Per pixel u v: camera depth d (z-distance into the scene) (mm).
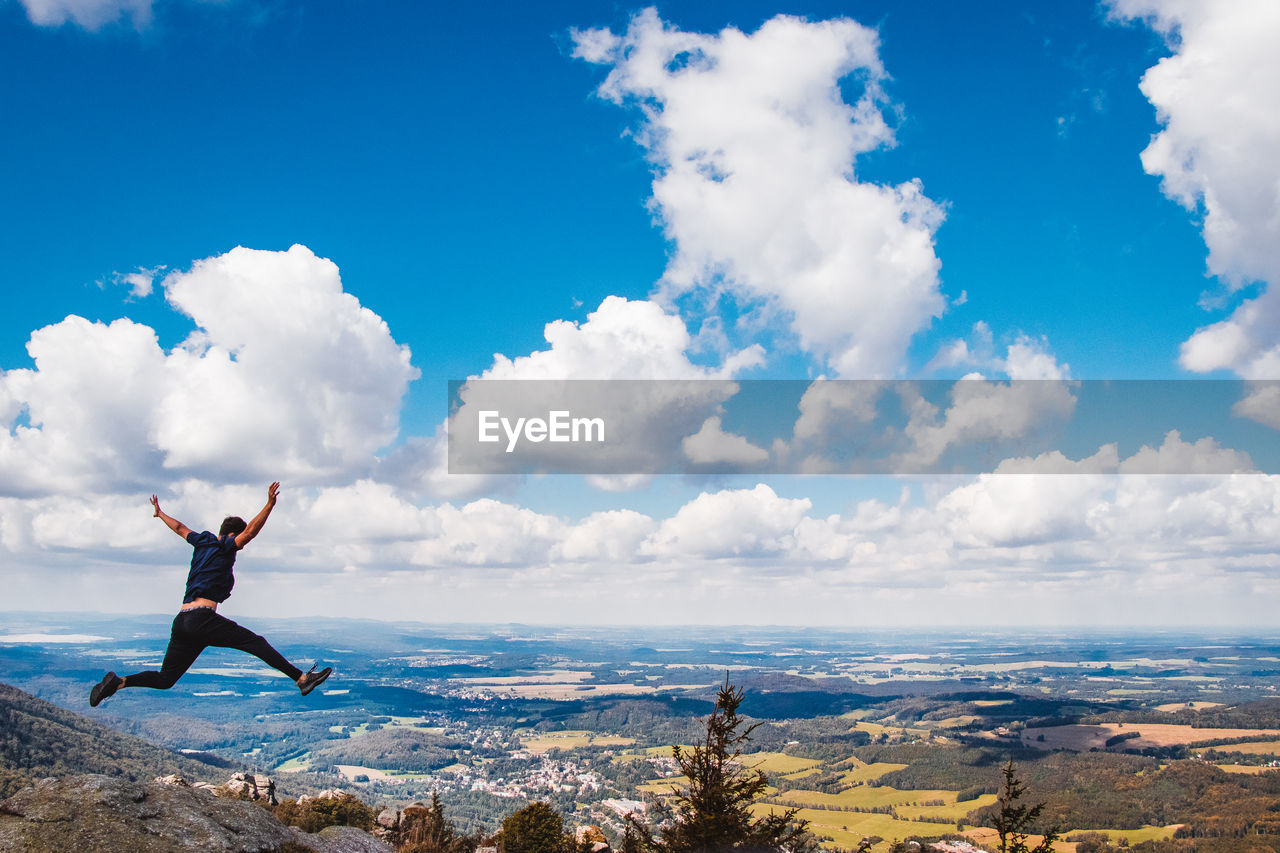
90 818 7215
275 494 8922
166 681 8141
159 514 8828
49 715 153125
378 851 9477
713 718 14648
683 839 13320
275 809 53188
